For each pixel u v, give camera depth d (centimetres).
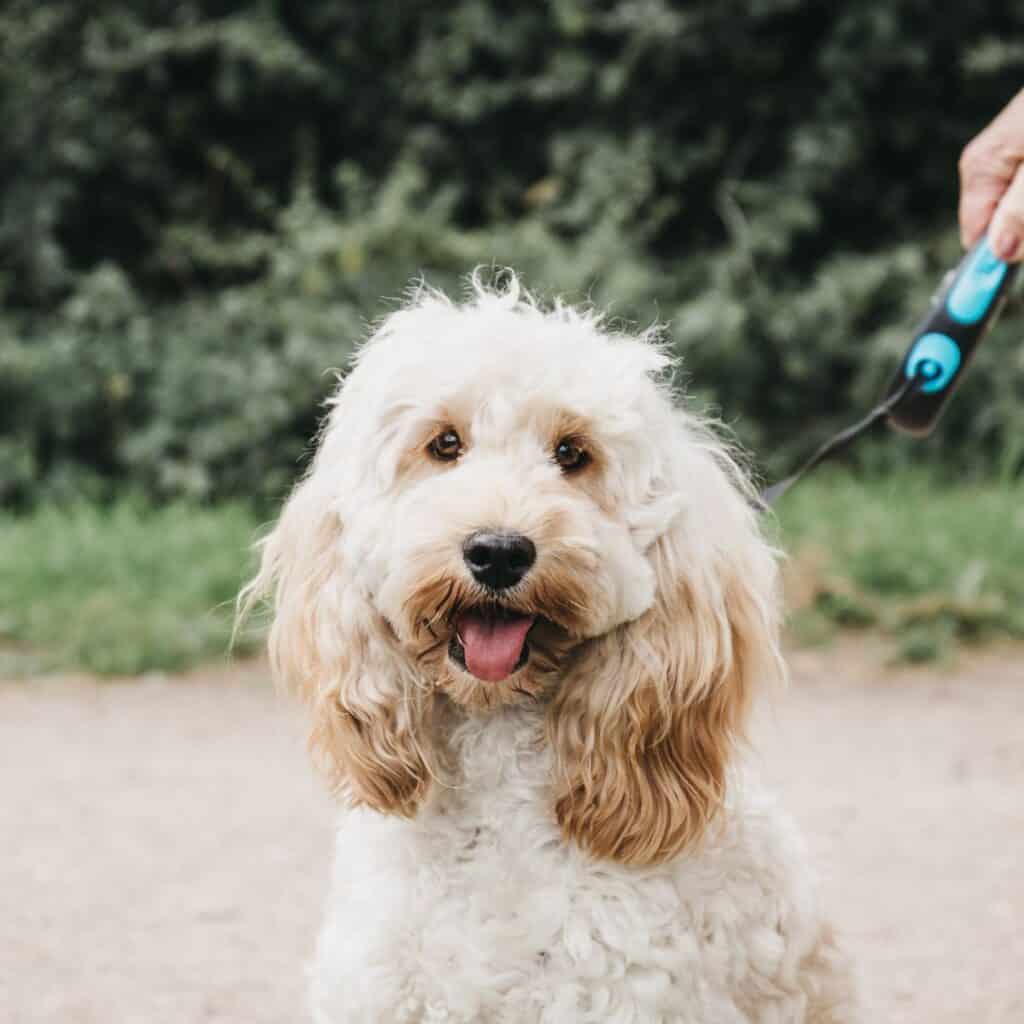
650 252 363
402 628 108
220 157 364
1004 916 155
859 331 349
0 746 212
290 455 331
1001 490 307
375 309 334
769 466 342
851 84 349
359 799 112
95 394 333
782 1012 112
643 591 109
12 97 355
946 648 248
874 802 187
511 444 110
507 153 373
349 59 368
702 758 111
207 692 238
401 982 108
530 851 109
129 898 163
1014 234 121
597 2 354
